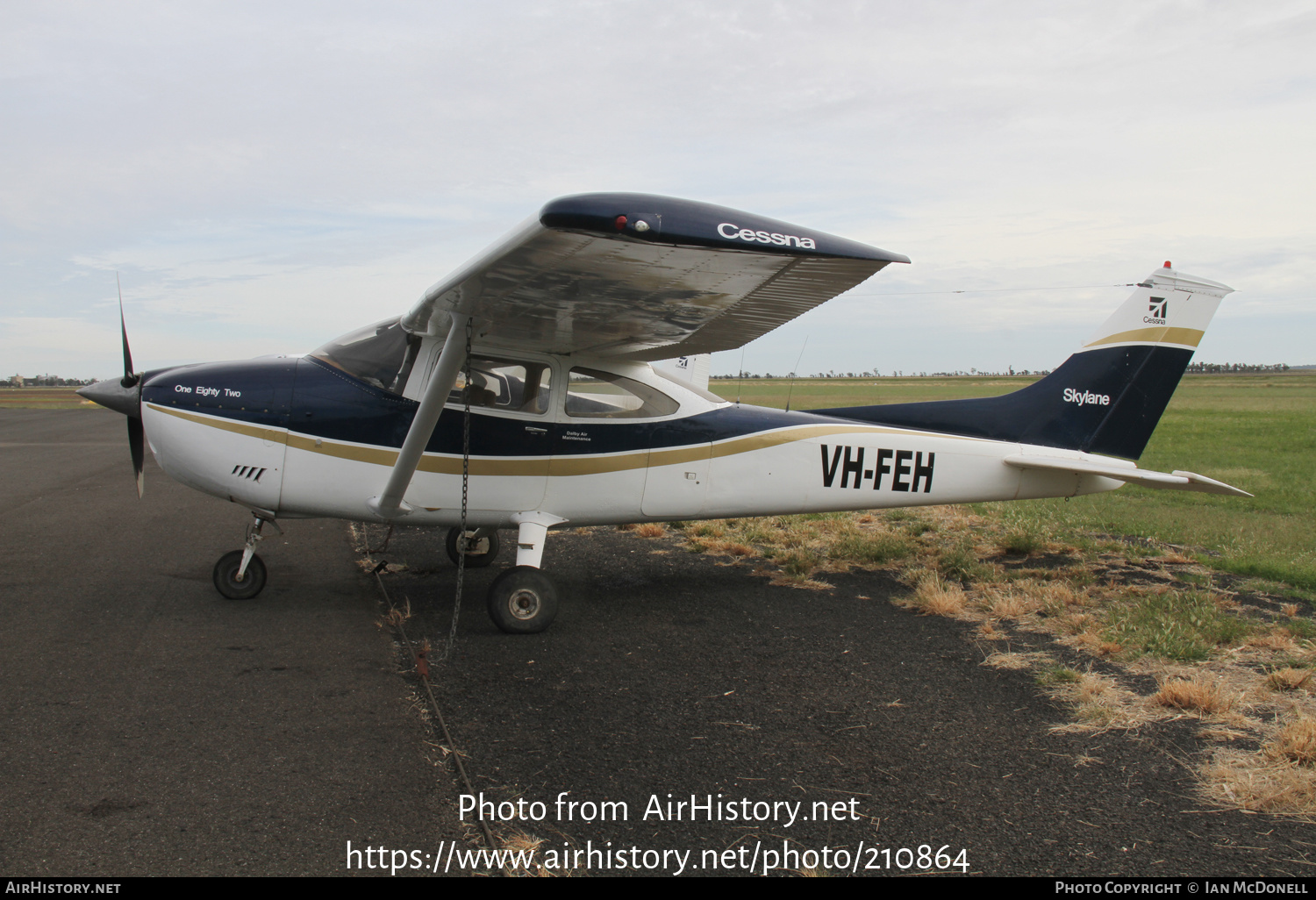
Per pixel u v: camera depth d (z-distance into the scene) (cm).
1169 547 740
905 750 330
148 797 275
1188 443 1744
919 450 604
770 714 365
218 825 259
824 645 466
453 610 525
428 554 691
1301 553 677
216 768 297
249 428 500
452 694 380
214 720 339
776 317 427
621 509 553
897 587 604
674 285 375
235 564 528
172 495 994
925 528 823
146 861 237
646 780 301
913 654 450
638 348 527
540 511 536
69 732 323
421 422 457
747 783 300
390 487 487
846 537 751
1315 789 295
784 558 695
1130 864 252
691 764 315
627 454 546
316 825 261
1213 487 611
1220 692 375
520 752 321
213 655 421
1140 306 639
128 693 366
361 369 517
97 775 290
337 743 322
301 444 503
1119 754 327
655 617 522
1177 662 430
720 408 576
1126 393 645
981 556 701
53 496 964
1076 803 289
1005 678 413
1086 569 641
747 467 571
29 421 2392
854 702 381
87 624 469
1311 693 384
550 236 310
